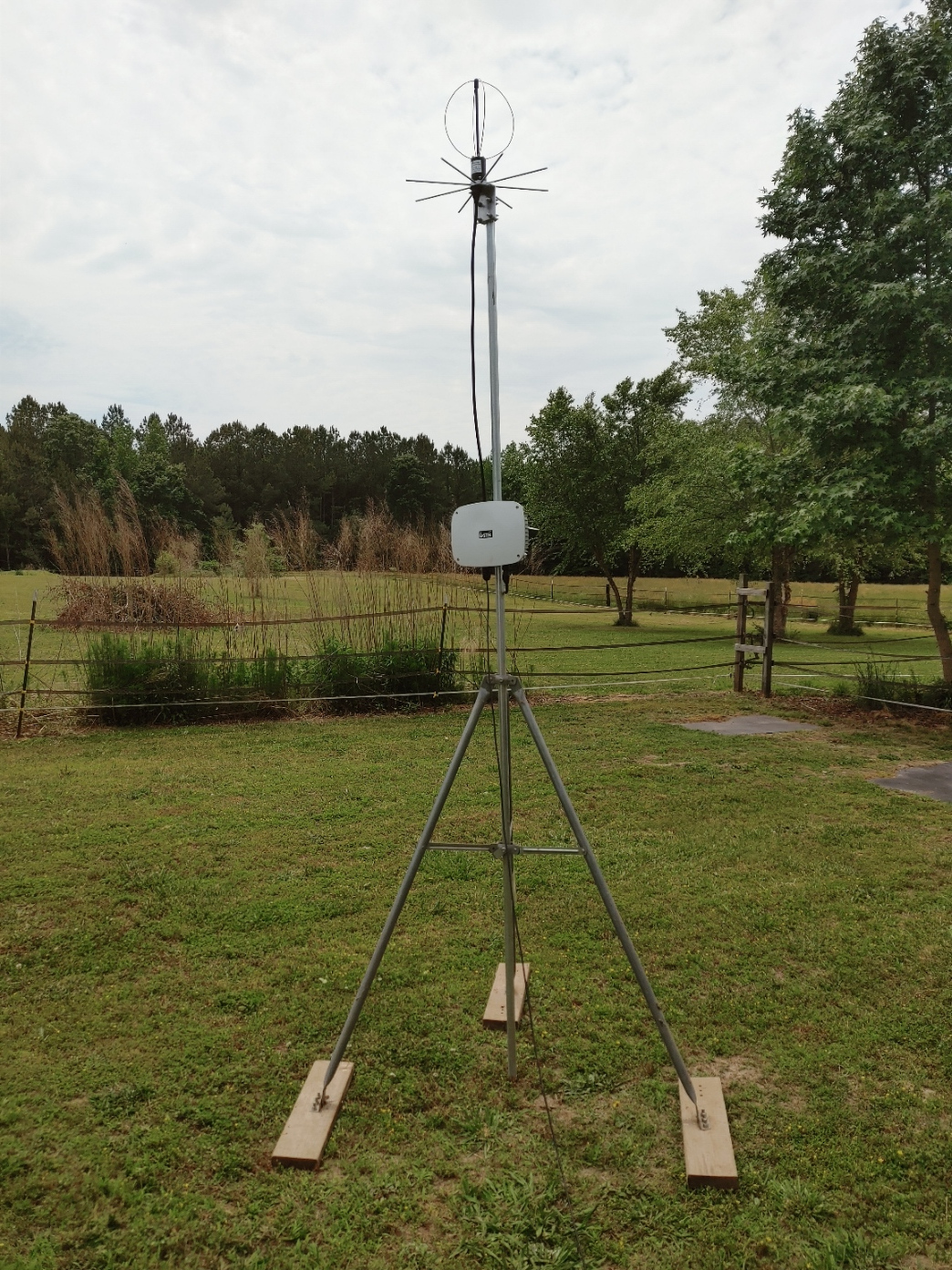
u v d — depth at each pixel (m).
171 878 4.38
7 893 4.18
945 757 7.19
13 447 68.06
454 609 10.22
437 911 3.99
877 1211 2.10
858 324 8.53
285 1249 2.02
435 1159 2.32
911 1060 2.75
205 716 9.00
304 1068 2.74
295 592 10.56
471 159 2.36
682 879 4.36
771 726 8.58
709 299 19.25
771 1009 3.07
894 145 8.51
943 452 8.38
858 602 28.64
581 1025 2.97
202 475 66.31
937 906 4.00
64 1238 2.05
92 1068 2.75
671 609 29.02
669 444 20.56
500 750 2.52
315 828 5.22
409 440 87.25
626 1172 2.26
